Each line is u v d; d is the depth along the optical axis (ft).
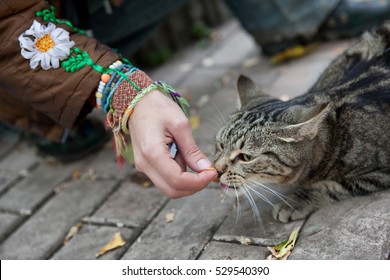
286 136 2.35
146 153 1.97
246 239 2.42
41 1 2.22
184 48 4.92
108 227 2.76
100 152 3.44
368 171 2.43
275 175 2.43
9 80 2.22
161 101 2.04
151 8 3.23
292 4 3.83
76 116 2.23
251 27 4.01
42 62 2.15
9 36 2.17
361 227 2.29
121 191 3.00
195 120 3.48
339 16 3.93
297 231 2.37
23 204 3.11
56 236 2.79
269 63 4.02
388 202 2.38
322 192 2.51
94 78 2.14
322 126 2.43
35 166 3.48
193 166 2.04
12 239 2.84
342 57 2.90
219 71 4.15
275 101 2.60
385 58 2.64
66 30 2.21
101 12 3.05
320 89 2.76
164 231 2.62
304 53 3.97
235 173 2.40
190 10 5.03
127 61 2.21
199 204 2.73
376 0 3.85
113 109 2.13
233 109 3.48
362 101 2.45
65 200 3.05
